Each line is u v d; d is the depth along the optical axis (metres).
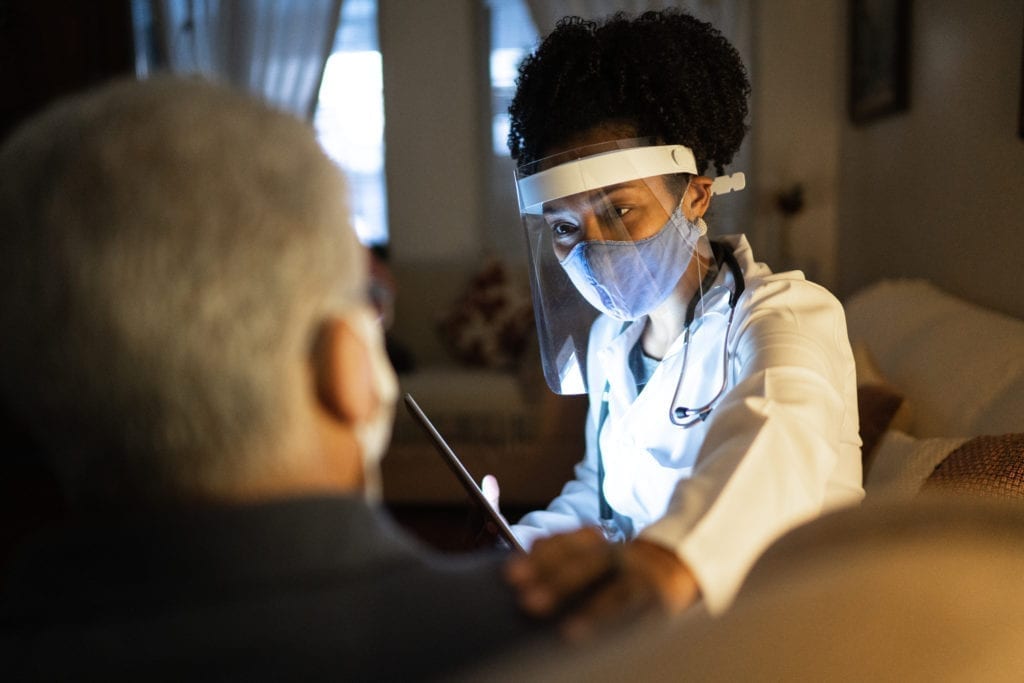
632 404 1.31
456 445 3.46
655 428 1.27
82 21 4.72
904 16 3.18
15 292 0.45
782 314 1.09
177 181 0.44
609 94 1.21
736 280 1.21
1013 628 0.47
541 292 1.38
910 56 3.19
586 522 1.44
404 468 3.53
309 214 0.47
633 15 1.30
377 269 0.57
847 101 4.30
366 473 0.56
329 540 0.47
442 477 3.52
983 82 2.47
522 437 3.41
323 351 0.48
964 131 2.63
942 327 2.22
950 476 1.35
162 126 0.45
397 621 0.47
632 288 1.20
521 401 3.48
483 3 4.77
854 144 4.16
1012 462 1.32
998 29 2.36
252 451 0.46
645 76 1.19
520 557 0.54
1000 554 0.46
